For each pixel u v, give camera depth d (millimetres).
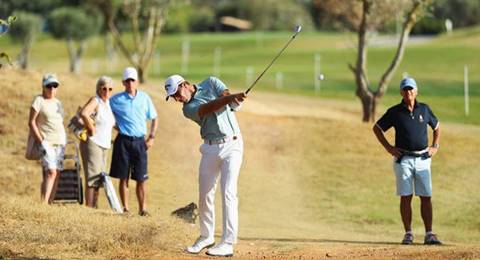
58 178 41688
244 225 45219
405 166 36531
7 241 29844
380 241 38750
